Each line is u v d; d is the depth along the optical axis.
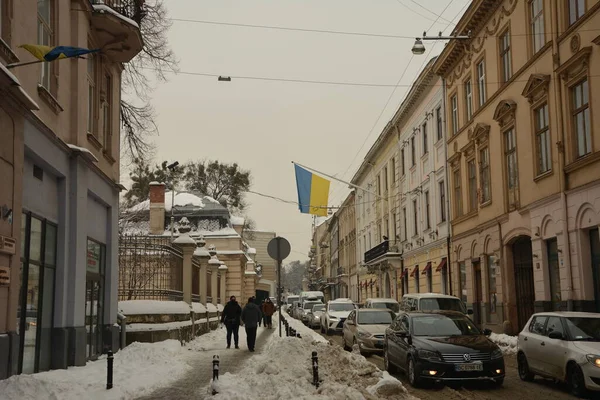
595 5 17.98
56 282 14.12
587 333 11.98
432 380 12.84
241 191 57.38
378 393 10.91
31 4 12.30
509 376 14.54
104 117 18.58
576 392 11.34
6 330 10.66
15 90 10.68
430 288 36.75
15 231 11.05
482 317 28.08
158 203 41.09
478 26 28.09
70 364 14.23
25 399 9.26
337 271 81.44
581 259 19.12
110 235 18.52
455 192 32.31
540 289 22.06
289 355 14.66
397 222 44.66
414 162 40.56
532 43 22.84
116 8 19.34
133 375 13.35
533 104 22.42
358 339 20.23
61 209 14.33
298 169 35.28
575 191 19.45
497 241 26.11
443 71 33.09
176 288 24.00
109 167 18.47
